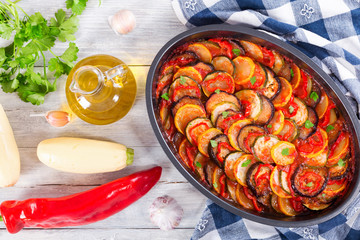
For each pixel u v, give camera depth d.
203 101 0.63
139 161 0.72
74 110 0.67
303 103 0.61
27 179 0.73
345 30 0.67
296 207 0.62
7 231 0.73
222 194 0.62
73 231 0.73
